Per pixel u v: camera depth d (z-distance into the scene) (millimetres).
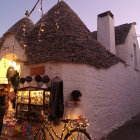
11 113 6676
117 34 11672
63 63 5723
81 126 4348
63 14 7586
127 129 7484
